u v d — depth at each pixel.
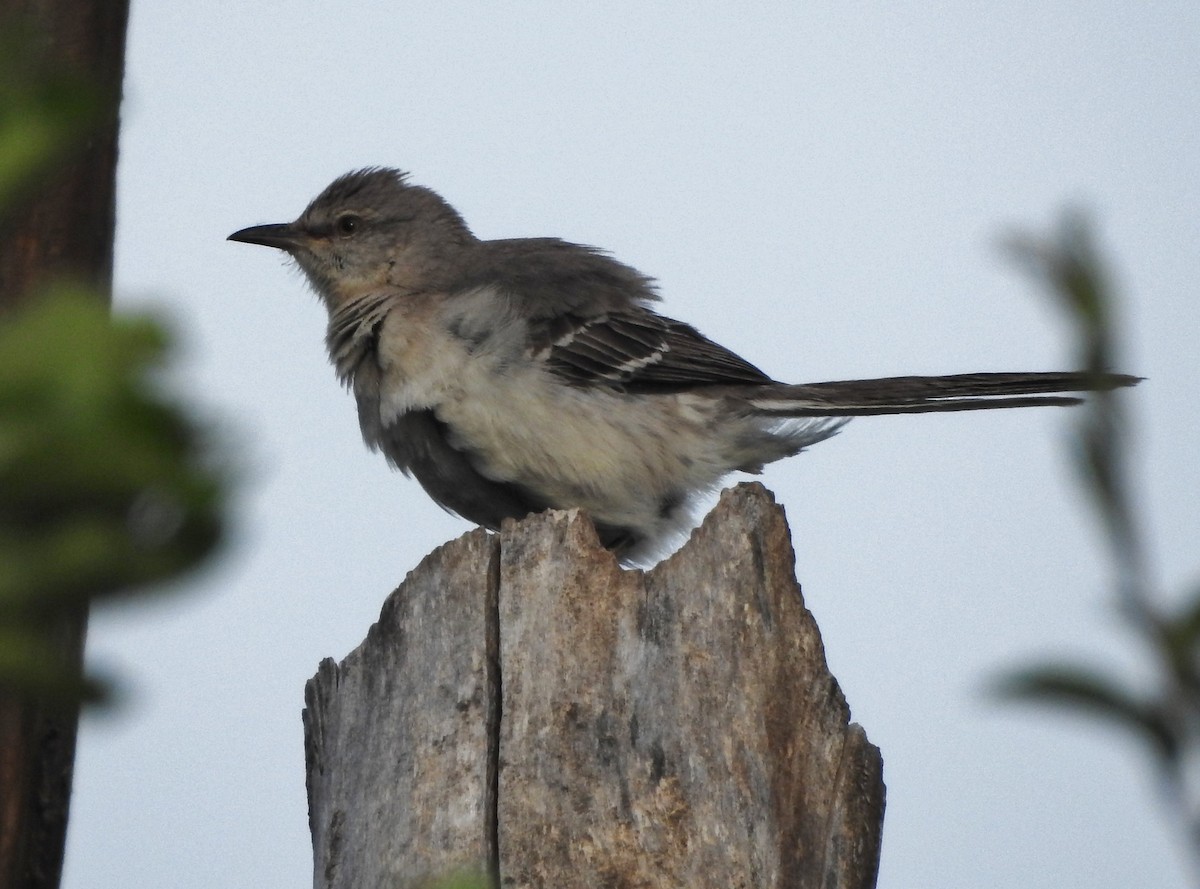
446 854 8.98
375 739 9.71
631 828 8.83
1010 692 2.91
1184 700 2.82
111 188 7.27
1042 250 3.01
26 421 2.68
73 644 3.07
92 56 7.34
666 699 9.05
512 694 9.27
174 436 2.71
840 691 9.12
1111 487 2.91
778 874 8.64
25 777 6.23
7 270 6.81
